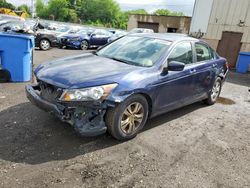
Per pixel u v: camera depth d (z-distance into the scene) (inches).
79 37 647.8
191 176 121.1
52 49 598.5
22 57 238.8
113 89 130.9
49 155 126.6
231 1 546.6
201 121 191.9
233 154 146.3
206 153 144.0
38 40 546.3
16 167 115.0
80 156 128.3
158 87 152.9
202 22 593.0
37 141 137.9
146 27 1076.5
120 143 144.3
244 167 134.2
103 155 131.0
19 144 133.6
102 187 107.7
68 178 111.0
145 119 154.2
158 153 138.2
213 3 569.6
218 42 578.9
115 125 137.4
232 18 551.8
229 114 215.5
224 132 176.2
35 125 155.2
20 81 245.4
